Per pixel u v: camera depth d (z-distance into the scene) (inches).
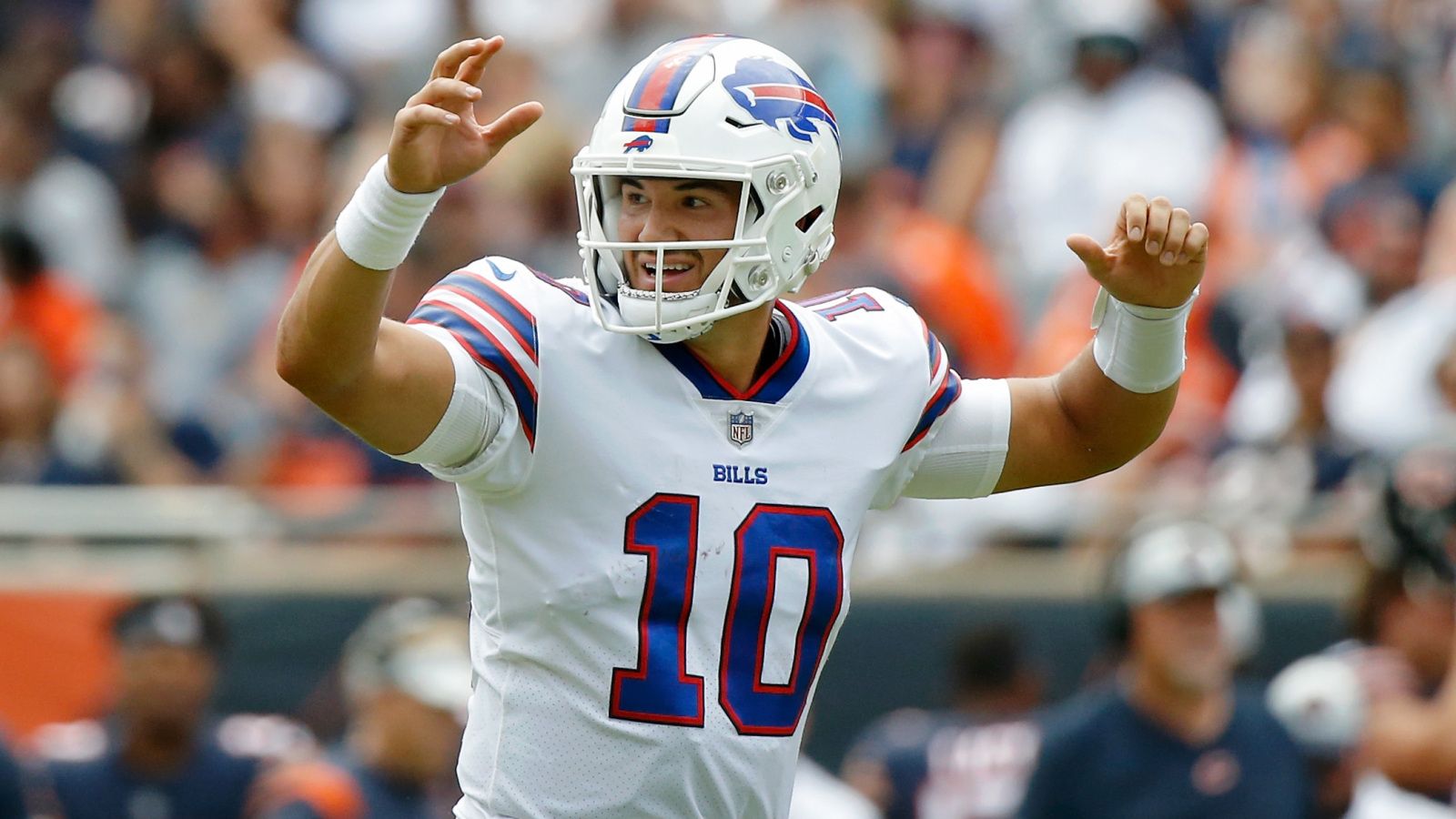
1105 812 827.4
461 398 415.8
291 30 1563.7
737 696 438.3
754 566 437.7
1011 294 1311.5
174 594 903.7
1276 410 1098.7
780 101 442.0
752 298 437.7
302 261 1373.0
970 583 981.8
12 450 1127.6
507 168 1328.7
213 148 1456.7
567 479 430.0
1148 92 1318.9
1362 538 936.3
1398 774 831.7
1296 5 1496.1
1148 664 826.8
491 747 441.7
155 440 1173.1
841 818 875.4
